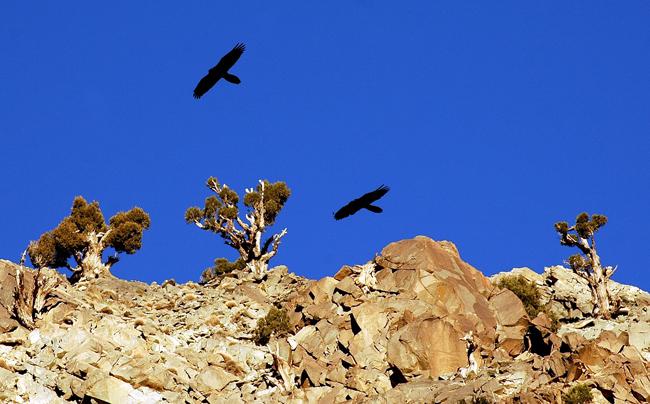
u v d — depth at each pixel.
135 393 50.28
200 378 52.78
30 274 63.09
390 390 49.97
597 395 47.91
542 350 56.72
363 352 54.47
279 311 60.91
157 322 63.28
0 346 53.91
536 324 58.16
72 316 59.00
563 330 59.34
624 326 58.12
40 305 58.88
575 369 49.19
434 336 53.75
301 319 60.59
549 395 47.22
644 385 49.03
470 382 49.28
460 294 60.47
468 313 58.97
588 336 56.97
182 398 50.75
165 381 51.66
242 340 60.31
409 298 59.12
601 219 66.00
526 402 46.31
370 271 61.62
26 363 52.34
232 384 53.22
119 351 54.81
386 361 53.78
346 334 56.38
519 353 56.84
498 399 46.66
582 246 65.75
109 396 49.53
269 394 51.94
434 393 48.44
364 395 51.12
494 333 57.50
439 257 63.59
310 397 51.22
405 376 52.47
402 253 64.06
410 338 53.56
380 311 56.91
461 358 53.78
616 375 48.97
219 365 55.34
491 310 60.44
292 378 52.81
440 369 52.97
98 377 50.06
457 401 46.75
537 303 64.44
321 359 55.34
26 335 55.69
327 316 59.16
